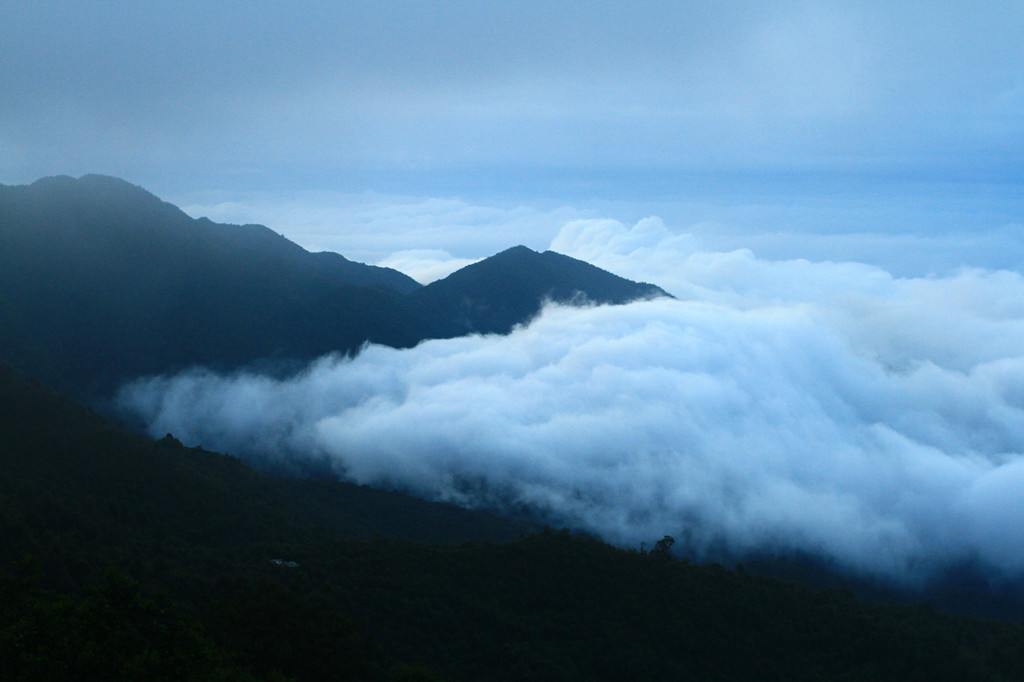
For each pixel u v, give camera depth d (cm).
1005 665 4550
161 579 4316
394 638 4341
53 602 2953
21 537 4209
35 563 3070
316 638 3616
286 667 3459
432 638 4406
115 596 3016
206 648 2959
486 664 4275
